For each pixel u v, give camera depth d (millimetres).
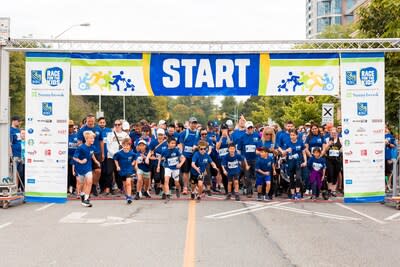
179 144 16047
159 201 14953
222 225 10992
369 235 9961
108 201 14906
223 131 16797
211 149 17188
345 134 14648
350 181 14656
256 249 8648
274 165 15531
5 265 7590
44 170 14500
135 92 14727
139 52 14562
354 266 7551
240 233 10094
